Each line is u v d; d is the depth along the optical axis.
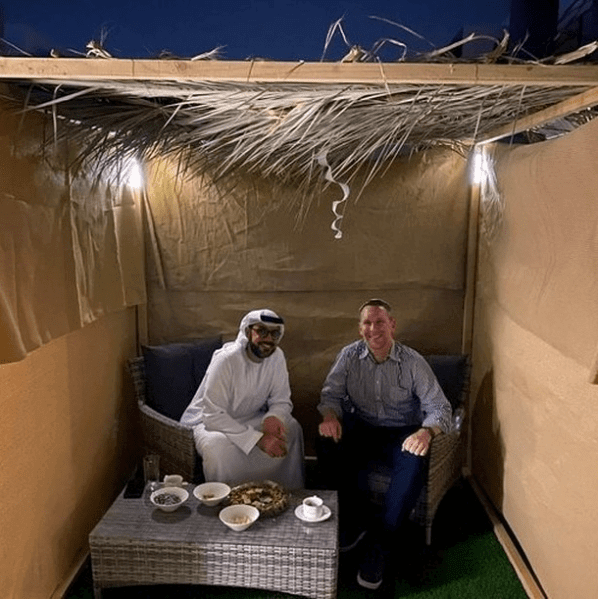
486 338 3.22
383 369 2.92
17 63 1.57
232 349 3.01
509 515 2.81
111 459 3.10
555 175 2.01
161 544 2.32
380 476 2.83
